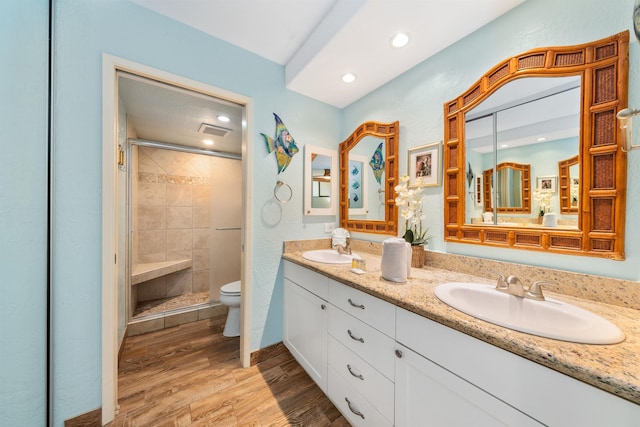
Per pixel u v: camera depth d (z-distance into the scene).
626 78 0.83
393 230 1.71
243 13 1.33
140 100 1.76
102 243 1.16
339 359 1.22
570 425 0.52
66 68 1.09
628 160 0.84
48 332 1.05
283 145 1.80
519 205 1.11
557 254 0.99
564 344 0.57
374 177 1.86
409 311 0.86
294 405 1.31
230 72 1.56
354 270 1.29
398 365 0.90
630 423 0.45
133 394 1.37
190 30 1.41
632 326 0.68
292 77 1.71
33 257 1.03
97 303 1.16
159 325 2.21
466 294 1.01
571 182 0.96
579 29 0.93
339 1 1.24
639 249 0.82
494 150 1.18
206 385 1.46
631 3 0.83
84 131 1.12
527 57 1.06
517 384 0.59
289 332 1.73
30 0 1.01
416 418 0.84
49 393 1.05
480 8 1.11
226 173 2.98
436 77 1.43
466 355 0.70
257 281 1.70
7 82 0.96
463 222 1.30
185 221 3.02
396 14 1.14
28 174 1.01
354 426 1.12
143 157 2.75
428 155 1.47
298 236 1.90
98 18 1.16
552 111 1.01
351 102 2.06
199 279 3.11
